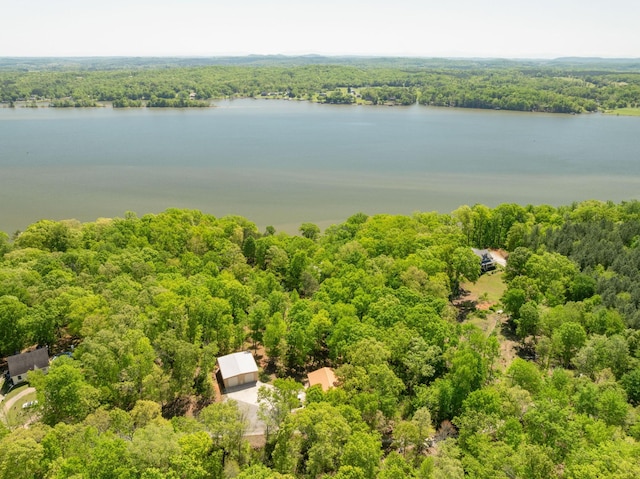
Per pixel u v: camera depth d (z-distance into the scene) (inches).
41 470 1856.5
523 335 3405.5
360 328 2881.4
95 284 3380.9
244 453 2135.8
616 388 2615.7
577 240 4793.3
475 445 2151.8
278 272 4185.5
